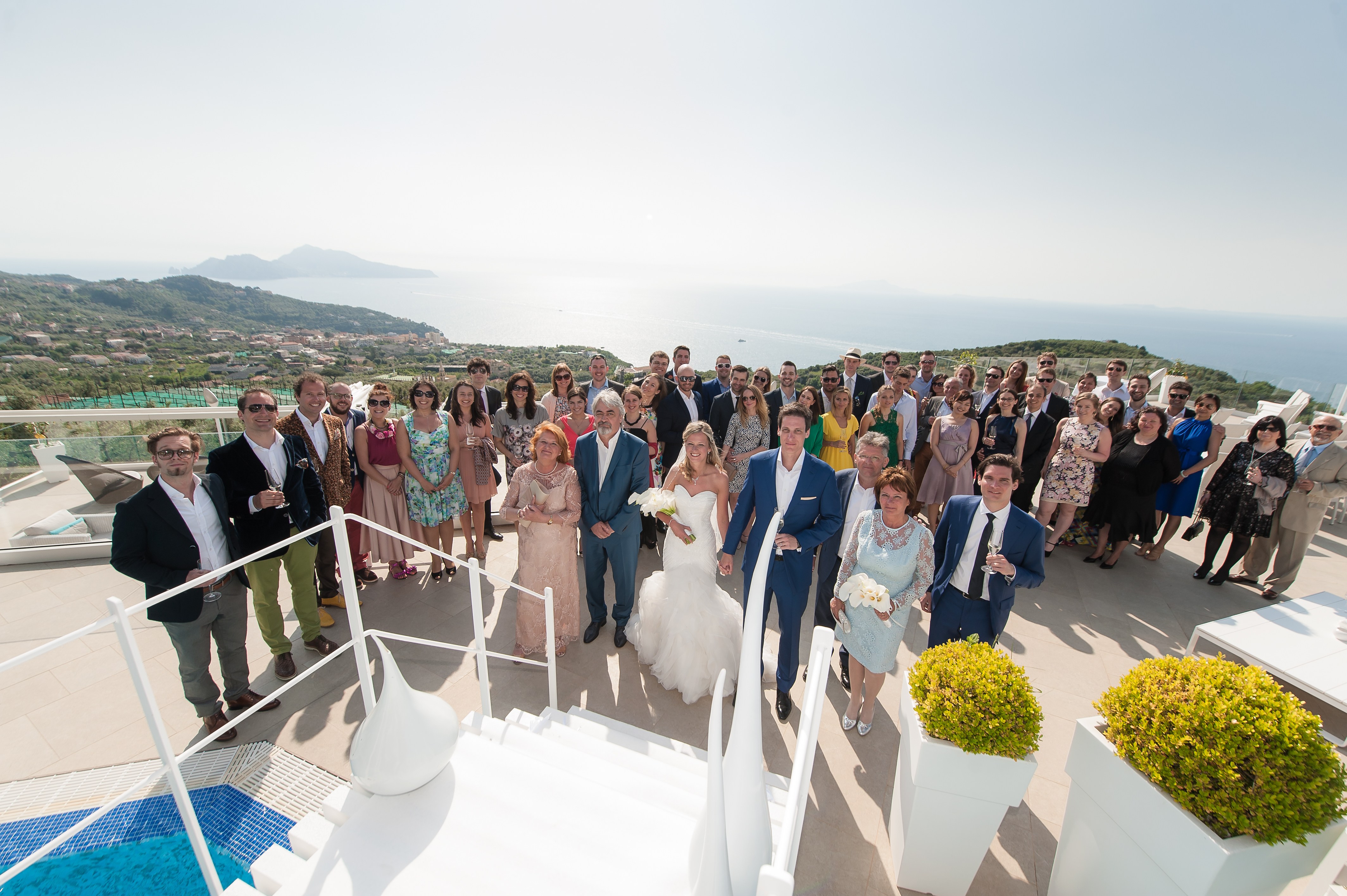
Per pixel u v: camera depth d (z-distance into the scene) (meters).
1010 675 2.24
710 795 1.23
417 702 2.12
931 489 5.82
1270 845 1.79
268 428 3.54
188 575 2.97
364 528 4.89
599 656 4.21
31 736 3.21
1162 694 2.03
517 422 5.57
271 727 3.32
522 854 1.93
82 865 2.49
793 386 6.83
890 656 3.20
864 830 2.81
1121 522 5.57
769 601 3.58
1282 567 5.20
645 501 3.66
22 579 4.96
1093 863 2.20
